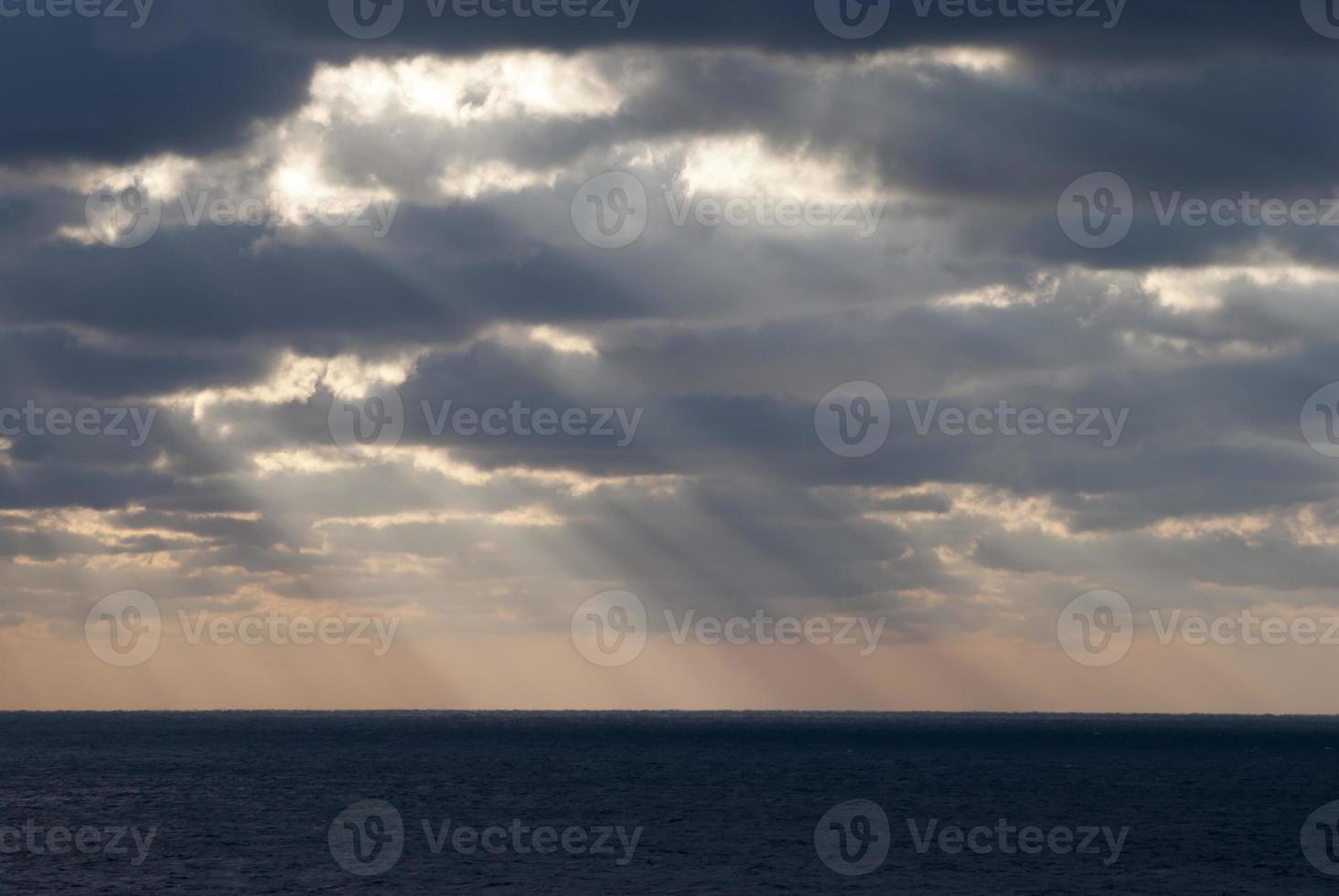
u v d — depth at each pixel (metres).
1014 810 95.12
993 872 66.69
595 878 64.44
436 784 116.88
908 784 117.56
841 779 123.75
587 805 96.81
